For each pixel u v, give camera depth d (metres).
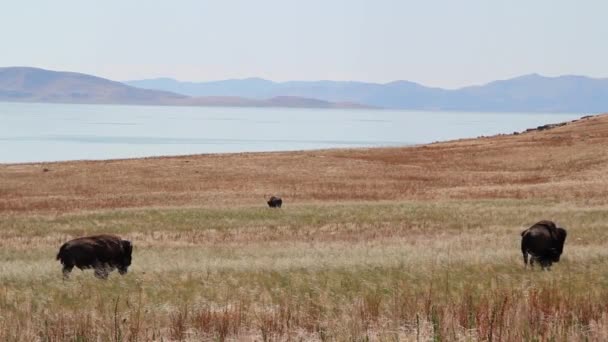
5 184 86.19
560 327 14.50
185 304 19.58
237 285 26.05
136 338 14.99
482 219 58.50
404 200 75.62
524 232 30.53
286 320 16.61
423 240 47.00
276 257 38.81
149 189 84.19
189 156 116.88
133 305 20.08
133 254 42.06
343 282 26.47
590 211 60.62
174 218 61.88
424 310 17.19
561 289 20.67
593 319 15.63
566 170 95.38
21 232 55.00
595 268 29.66
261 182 89.69
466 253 37.03
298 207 68.88
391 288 23.78
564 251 35.91
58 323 16.23
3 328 16.05
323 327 15.84
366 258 35.72
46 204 72.56
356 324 15.61
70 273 29.53
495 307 15.85
